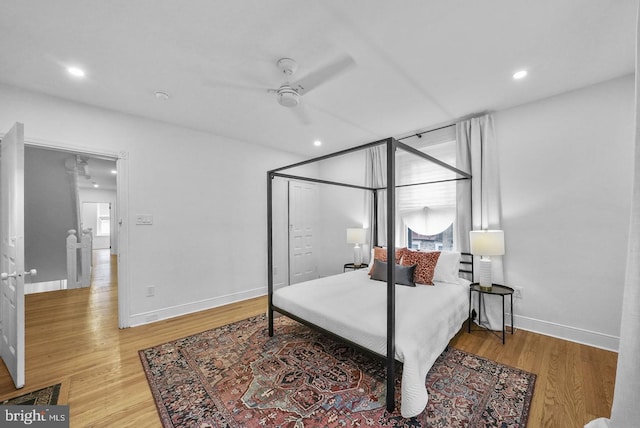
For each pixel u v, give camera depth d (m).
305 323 2.31
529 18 1.58
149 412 1.64
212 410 1.65
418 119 3.15
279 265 4.54
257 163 4.21
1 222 2.25
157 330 2.86
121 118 2.93
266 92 2.49
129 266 2.97
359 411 1.63
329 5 1.49
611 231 2.31
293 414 1.61
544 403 1.68
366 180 4.19
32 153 4.61
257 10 1.53
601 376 1.94
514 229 2.81
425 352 1.73
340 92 2.49
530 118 2.71
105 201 9.43
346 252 4.73
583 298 2.45
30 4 1.45
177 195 3.36
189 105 2.77
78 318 3.22
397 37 1.75
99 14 1.54
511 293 2.54
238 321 3.13
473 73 2.18
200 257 3.55
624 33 1.71
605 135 2.33
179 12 1.54
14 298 1.86
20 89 2.38
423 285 2.82
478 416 1.58
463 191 3.12
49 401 1.73
